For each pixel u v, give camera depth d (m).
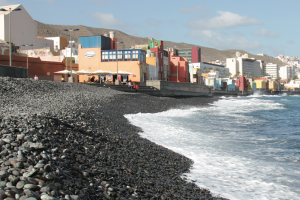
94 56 59.28
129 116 22.83
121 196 5.94
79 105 21.14
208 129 19.59
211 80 113.19
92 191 5.70
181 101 46.72
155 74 70.00
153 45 77.75
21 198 4.34
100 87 40.03
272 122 25.27
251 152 12.68
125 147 11.28
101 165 7.79
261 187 8.19
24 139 7.59
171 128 18.84
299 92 187.50
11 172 5.25
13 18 64.94
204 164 10.47
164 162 10.17
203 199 7.05
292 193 7.75
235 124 23.20
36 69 51.50
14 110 14.09
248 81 145.62
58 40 85.38
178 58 89.56
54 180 5.32
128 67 57.97
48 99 21.92
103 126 15.35
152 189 7.09
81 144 9.49
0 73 29.38
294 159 11.46
